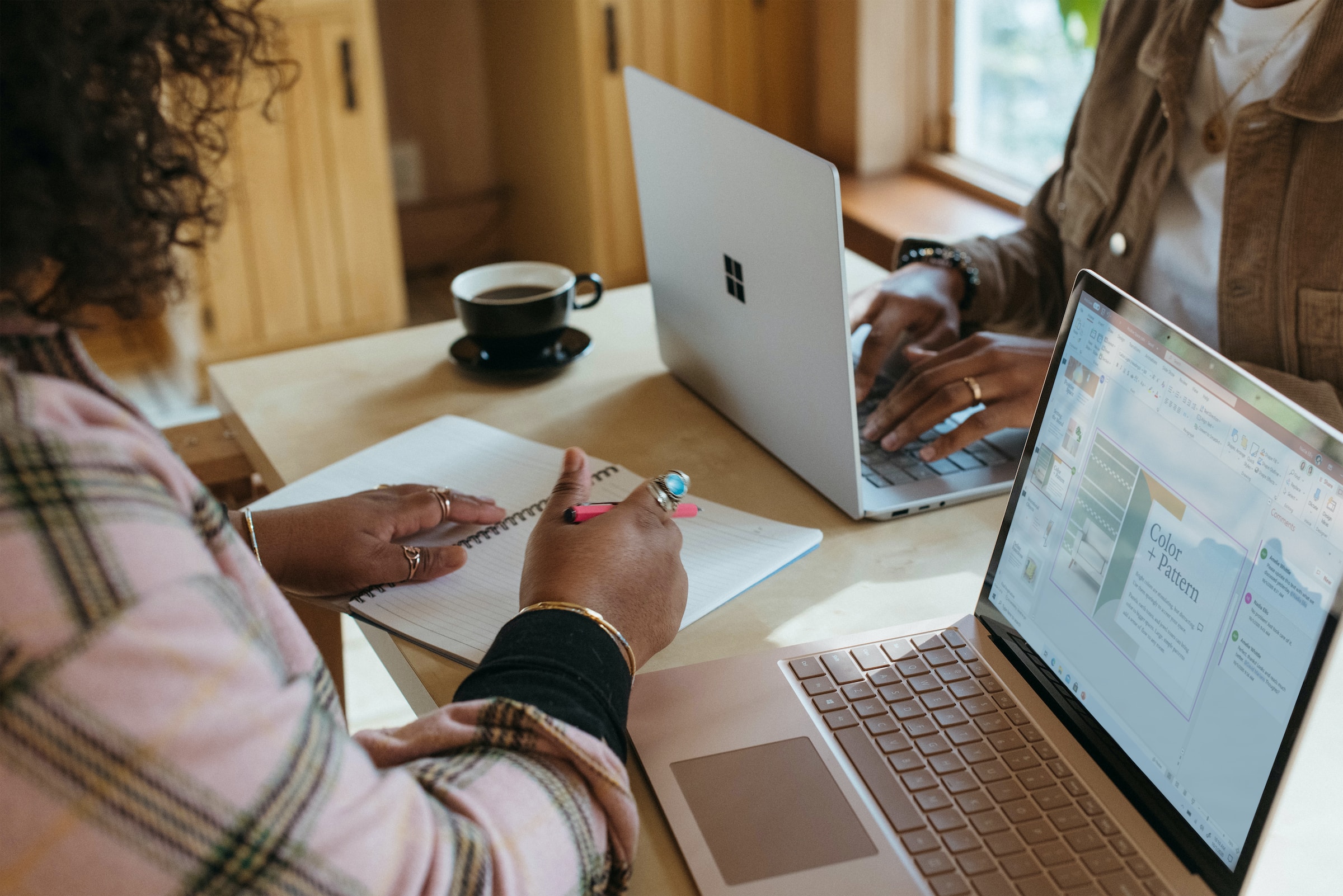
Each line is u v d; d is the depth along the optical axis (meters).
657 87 1.07
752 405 1.09
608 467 1.05
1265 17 1.18
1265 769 0.56
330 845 0.46
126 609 0.42
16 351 0.48
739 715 0.73
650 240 1.19
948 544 0.94
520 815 0.56
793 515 0.99
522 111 3.33
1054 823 0.64
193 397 2.88
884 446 1.06
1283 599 0.56
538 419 1.17
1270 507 0.57
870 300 1.27
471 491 1.02
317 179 2.80
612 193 3.06
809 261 0.90
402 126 3.50
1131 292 1.39
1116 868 0.61
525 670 0.64
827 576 0.90
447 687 0.78
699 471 1.06
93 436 0.45
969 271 1.36
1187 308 1.32
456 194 3.64
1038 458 0.76
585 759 0.59
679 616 0.77
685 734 0.72
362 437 1.14
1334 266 1.12
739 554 0.92
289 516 0.88
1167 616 0.64
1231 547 0.59
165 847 0.43
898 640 0.80
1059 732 0.71
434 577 0.90
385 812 0.49
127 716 0.42
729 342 1.08
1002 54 2.79
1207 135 1.26
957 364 1.07
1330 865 0.62
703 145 1.01
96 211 0.49
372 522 0.90
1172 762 0.62
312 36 2.67
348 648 2.12
